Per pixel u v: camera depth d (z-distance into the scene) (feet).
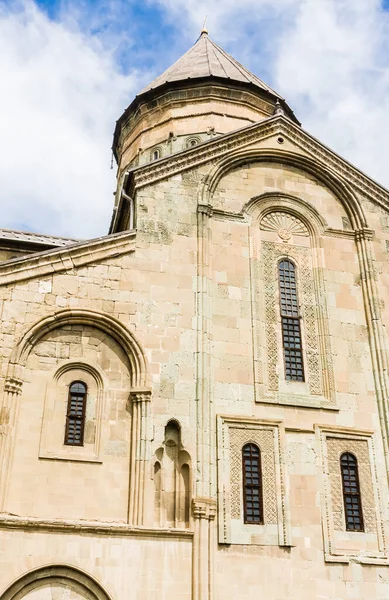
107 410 59.77
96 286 64.03
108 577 52.13
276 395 65.21
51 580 51.34
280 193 76.07
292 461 62.64
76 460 56.95
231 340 66.39
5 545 50.62
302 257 74.02
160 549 54.39
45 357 60.18
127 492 57.00
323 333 69.92
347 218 77.61
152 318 64.39
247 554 57.26
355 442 65.36
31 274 62.08
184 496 58.29
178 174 72.74
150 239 68.03
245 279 69.97
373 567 60.03
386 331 71.51
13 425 56.24
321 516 60.80
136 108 102.73
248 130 77.56
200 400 61.82
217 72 103.14
